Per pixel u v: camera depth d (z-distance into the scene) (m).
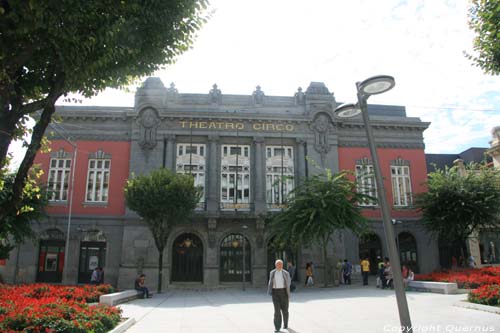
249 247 29.52
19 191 7.81
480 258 32.78
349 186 24.95
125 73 9.73
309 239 23.70
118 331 10.07
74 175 29.52
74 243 28.47
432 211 28.03
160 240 24.83
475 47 11.73
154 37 9.52
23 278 27.56
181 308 15.72
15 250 27.88
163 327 11.12
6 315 9.38
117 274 28.17
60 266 28.33
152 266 27.88
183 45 10.16
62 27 7.68
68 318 9.79
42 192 24.06
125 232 28.39
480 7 11.16
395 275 7.42
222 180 30.45
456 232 27.41
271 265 29.34
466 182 27.50
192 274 28.83
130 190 24.38
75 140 30.09
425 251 31.08
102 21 8.20
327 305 15.09
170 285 27.77
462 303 13.56
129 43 9.01
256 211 28.94
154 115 30.42
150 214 24.11
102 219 28.97
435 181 28.38
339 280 27.61
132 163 29.62
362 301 16.08
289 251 29.48
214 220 28.59
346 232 30.38
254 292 23.98
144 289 21.20
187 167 30.31
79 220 28.88
